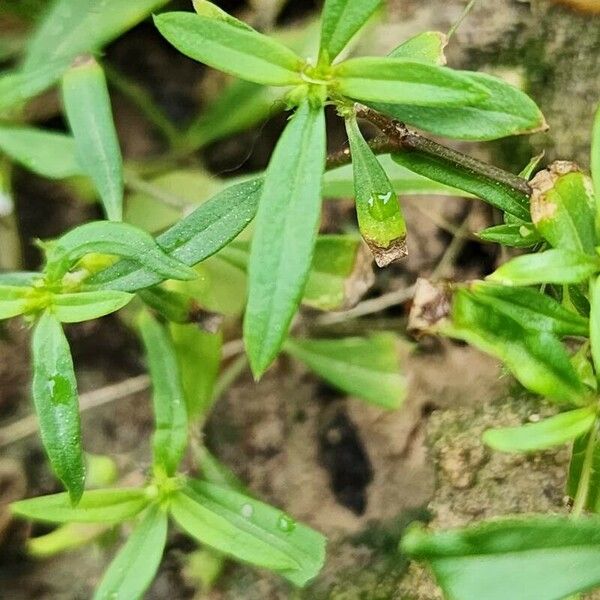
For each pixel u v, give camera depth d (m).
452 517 0.30
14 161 0.33
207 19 0.25
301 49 0.32
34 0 0.32
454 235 0.32
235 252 0.31
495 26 0.32
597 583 0.24
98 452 0.33
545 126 0.25
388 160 0.29
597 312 0.25
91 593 0.32
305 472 0.32
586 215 0.26
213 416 0.32
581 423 0.25
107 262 0.28
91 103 0.29
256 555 0.27
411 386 0.31
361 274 0.31
